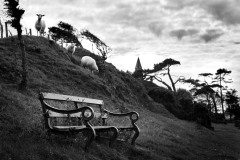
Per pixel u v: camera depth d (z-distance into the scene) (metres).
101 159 5.91
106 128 6.89
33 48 23.81
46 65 21.86
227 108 90.62
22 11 12.93
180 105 42.25
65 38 35.41
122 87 31.95
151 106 34.69
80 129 6.07
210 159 9.74
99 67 32.41
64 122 7.30
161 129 15.54
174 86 71.25
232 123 69.81
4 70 16.53
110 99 22.11
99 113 8.35
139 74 68.62
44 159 4.98
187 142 12.96
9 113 7.33
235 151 14.21
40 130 6.32
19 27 13.38
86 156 5.69
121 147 7.30
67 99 7.11
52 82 18.67
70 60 28.05
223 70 88.25
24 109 8.52
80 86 21.14
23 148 5.07
